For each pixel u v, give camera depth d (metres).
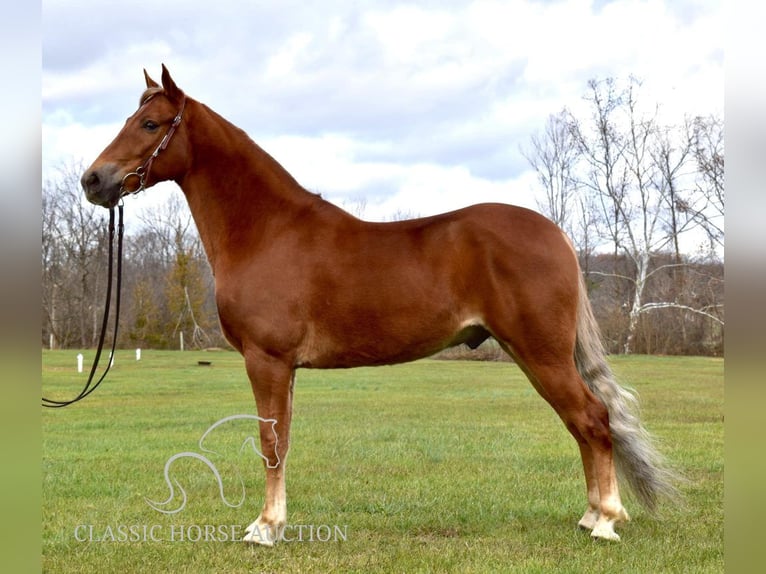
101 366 24.94
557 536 4.83
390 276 4.64
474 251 4.58
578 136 35.66
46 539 4.91
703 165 33.50
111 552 4.65
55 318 41.19
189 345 40.69
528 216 4.70
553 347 4.55
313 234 4.85
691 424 10.15
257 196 5.00
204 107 5.15
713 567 4.18
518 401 13.73
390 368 24.75
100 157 4.93
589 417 4.59
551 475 6.82
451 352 30.62
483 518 5.34
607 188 35.50
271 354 4.74
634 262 34.56
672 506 5.48
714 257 33.31
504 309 4.54
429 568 4.26
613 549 4.51
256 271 4.79
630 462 4.73
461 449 8.27
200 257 43.12
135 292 41.56
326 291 4.69
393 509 5.62
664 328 32.12
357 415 11.57
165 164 5.03
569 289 4.58
